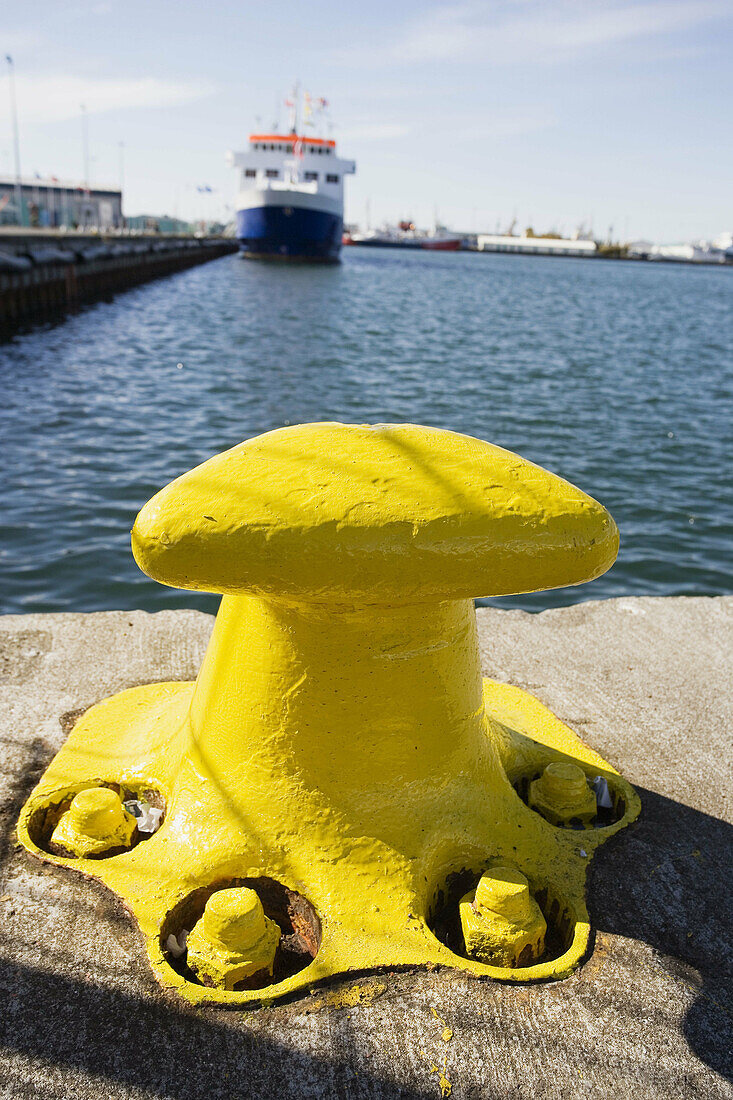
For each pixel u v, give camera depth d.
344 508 1.45
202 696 1.90
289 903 1.73
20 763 2.18
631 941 1.72
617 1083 1.43
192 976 1.61
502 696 2.55
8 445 10.48
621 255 173.38
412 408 14.84
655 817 2.11
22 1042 1.44
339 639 1.67
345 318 32.19
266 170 67.31
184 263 61.28
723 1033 1.53
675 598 3.40
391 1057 1.45
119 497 8.61
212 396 15.00
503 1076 1.43
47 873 1.79
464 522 1.46
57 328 24.00
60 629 2.96
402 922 1.66
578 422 13.78
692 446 12.28
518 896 1.64
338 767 1.73
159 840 1.80
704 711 2.61
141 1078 1.40
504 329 30.89
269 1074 1.41
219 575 1.48
